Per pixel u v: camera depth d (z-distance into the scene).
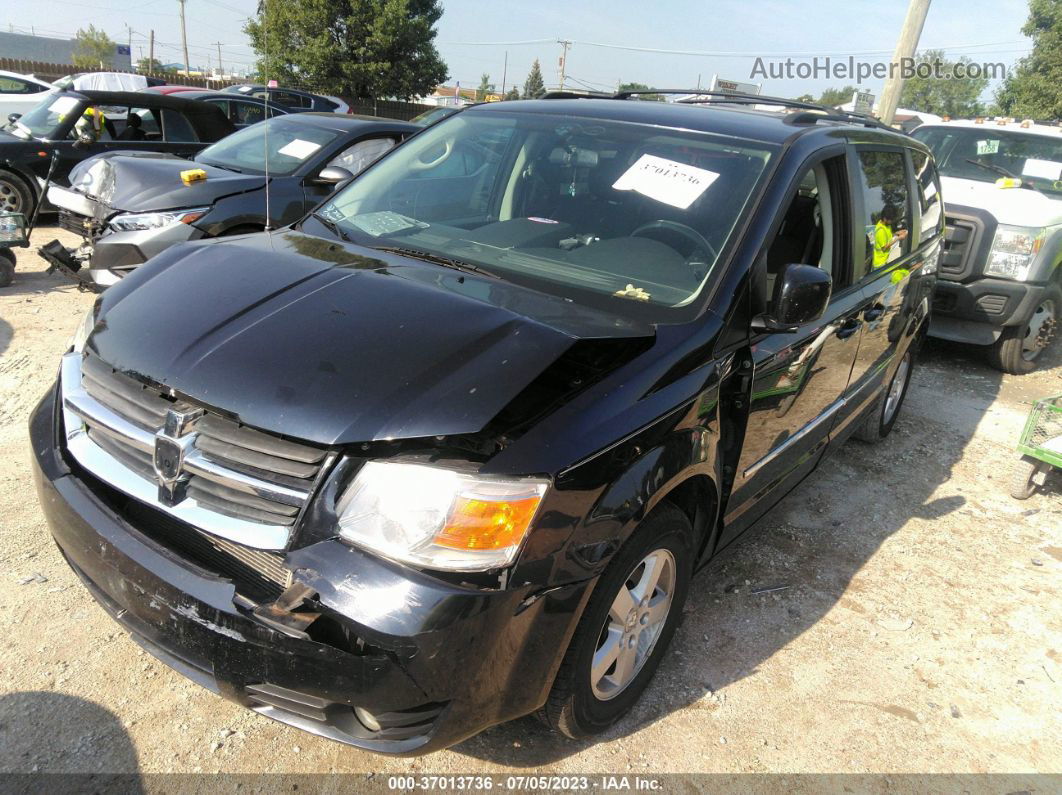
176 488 2.03
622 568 2.26
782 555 3.87
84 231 6.41
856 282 3.64
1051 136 8.05
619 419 2.16
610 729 2.65
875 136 3.89
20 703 2.47
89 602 2.94
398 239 3.02
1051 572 3.96
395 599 1.84
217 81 26.14
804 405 3.36
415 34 28.73
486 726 2.09
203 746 2.40
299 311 2.22
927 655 3.24
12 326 5.86
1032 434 4.55
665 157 3.06
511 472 1.92
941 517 4.45
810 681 3.01
